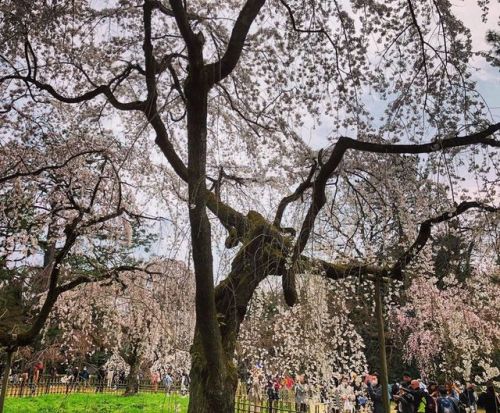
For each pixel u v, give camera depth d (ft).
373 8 22.90
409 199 24.61
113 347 45.39
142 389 67.15
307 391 29.50
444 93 22.33
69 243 22.95
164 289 24.23
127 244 27.02
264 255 19.80
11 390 56.18
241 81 27.20
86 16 24.91
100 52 26.86
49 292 23.47
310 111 25.35
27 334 23.70
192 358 17.49
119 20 25.90
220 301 19.15
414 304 33.30
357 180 24.81
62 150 26.12
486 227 20.99
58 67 26.43
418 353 46.29
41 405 46.93
